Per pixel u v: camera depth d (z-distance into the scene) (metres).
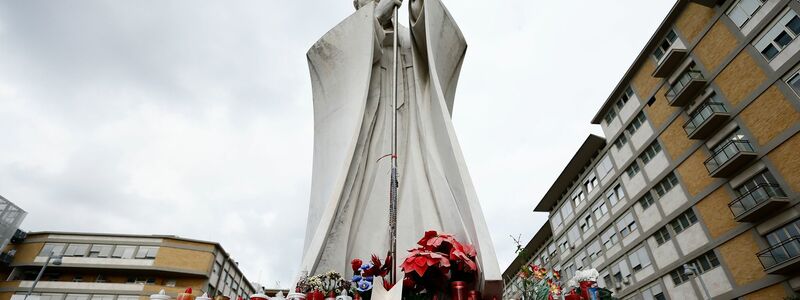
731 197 17.47
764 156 16.12
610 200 25.70
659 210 21.44
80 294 30.92
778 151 15.71
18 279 31.39
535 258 37.34
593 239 27.19
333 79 6.83
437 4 6.62
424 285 3.84
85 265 31.66
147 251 32.72
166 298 3.54
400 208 5.82
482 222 4.57
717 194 18.16
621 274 24.05
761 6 16.97
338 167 5.92
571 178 30.30
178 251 32.97
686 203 19.72
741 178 17.02
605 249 25.75
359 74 6.41
